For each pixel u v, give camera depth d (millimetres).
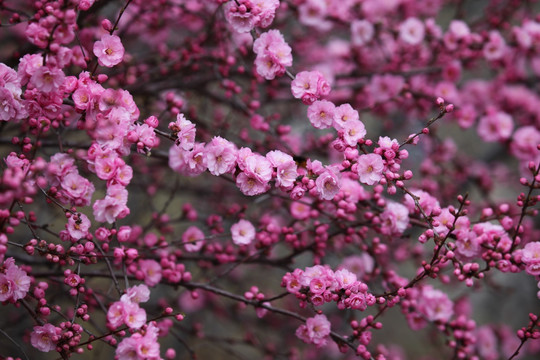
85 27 3611
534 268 2812
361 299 2605
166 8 4340
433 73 4898
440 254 3043
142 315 2586
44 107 2676
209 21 4168
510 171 6262
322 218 3914
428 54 5004
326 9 4574
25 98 2664
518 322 7055
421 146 5852
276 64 2871
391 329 7832
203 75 4508
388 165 2676
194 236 3582
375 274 3621
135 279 3287
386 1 5117
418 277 2717
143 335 2551
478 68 5781
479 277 2734
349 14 4805
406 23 4555
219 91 5117
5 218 2395
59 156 2664
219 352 6742
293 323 5688
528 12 5398
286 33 5375
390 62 4824
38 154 3607
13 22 2801
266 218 3783
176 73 4320
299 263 5270
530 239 4734
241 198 5031
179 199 6613
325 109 2801
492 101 5449
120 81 3889
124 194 2578
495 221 4008
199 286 3258
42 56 2727
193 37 4730
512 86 5422
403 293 2709
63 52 2582
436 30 4539
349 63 5188
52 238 4531
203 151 2643
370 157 2650
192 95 4527
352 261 3947
